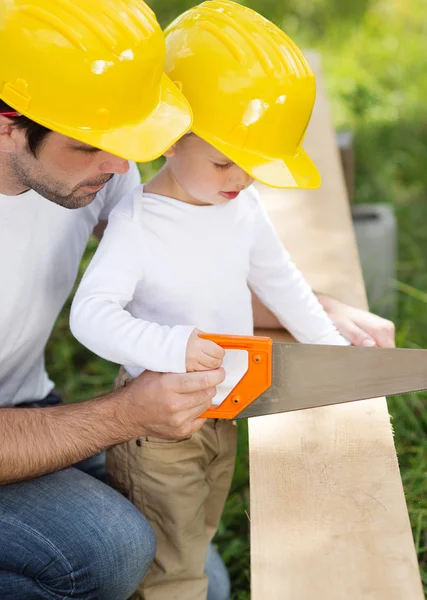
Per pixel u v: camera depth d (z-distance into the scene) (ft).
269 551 6.05
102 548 7.35
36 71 6.47
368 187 18.92
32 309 8.16
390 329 8.53
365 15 26.61
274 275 8.30
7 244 7.69
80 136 6.58
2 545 7.41
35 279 8.04
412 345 13.37
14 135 6.83
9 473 7.34
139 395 7.13
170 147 7.16
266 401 7.22
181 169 7.38
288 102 7.01
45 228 7.95
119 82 6.49
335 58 24.04
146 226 7.49
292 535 6.18
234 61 6.95
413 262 16.56
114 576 7.42
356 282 9.36
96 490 7.81
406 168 19.83
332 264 9.62
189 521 8.29
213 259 7.71
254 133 7.00
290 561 5.98
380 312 14.26
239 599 9.88
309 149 12.01
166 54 7.30
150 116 6.78
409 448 11.58
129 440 7.80
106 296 7.20
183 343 6.86
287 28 25.89
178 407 6.98
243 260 7.95
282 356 7.09
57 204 7.73
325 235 10.08
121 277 7.30
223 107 6.98
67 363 13.57
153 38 6.65
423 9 27.17
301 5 26.99
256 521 6.30
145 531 7.65
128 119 6.68
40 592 7.50
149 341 6.93
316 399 7.20
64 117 6.59
